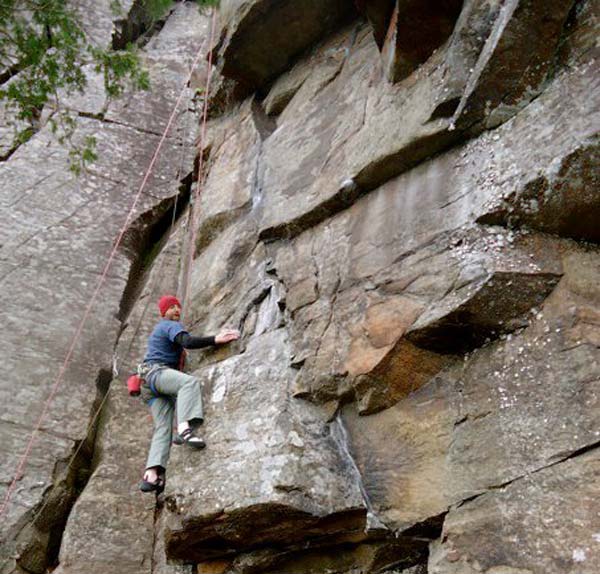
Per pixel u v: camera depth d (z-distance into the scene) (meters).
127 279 7.76
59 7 5.78
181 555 4.68
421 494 3.82
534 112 4.07
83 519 5.51
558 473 3.32
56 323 6.96
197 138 9.45
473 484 3.60
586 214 3.80
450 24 4.73
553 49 4.04
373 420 4.22
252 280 5.50
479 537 3.44
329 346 4.42
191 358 5.45
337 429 4.34
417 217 4.42
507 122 4.21
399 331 4.06
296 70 6.97
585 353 3.48
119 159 8.91
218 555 4.63
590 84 3.85
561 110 3.92
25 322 6.84
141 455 6.06
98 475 5.83
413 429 4.02
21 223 7.73
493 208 3.95
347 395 4.29
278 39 6.88
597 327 3.54
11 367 6.45
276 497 3.98
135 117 9.50
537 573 3.17
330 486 4.08
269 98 7.10
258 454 4.21
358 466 4.16
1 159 8.53
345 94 5.91
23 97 6.06
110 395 6.54
